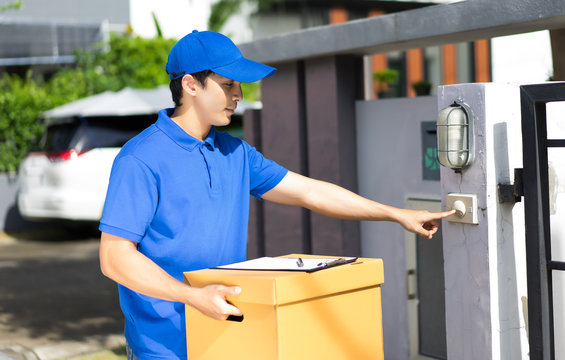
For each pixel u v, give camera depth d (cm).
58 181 951
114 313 647
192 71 235
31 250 987
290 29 1355
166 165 236
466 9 381
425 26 405
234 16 1520
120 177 230
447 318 291
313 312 213
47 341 564
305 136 515
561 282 296
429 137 432
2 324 620
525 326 284
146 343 246
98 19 1470
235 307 211
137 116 979
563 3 334
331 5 1264
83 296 716
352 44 450
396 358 462
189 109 244
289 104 517
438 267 426
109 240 228
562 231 290
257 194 277
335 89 479
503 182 271
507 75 841
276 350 204
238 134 1046
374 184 476
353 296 225
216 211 246
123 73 1409
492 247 271
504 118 270
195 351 228
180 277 243
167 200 237
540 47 790
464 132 271
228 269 227
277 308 203
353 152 486
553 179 284
